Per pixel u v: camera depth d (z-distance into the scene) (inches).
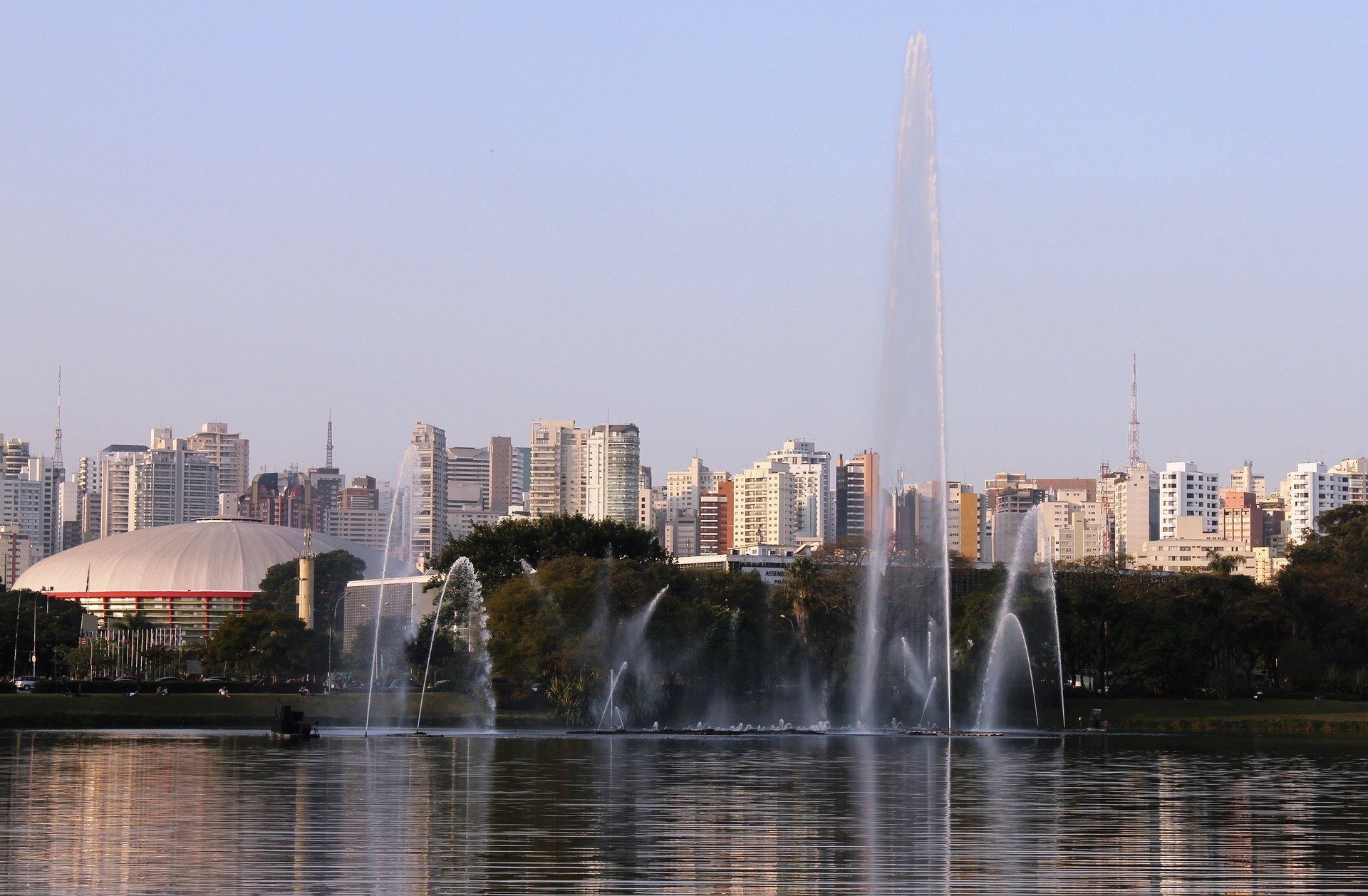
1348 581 6628.9
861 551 5649.6
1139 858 1690.5
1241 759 3472.0
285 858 1658.5
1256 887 1503.4
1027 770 3021.7
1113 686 6318.9
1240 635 6353.3
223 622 7219.5
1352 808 2250.2
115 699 5251.0
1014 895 1457.9
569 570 5629.9
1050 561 5816.9
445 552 6865.2
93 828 1911.9
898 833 1898.4
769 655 5561.0
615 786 2541.8
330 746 3715.6
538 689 5536.4
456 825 1962.4
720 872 1577.3
